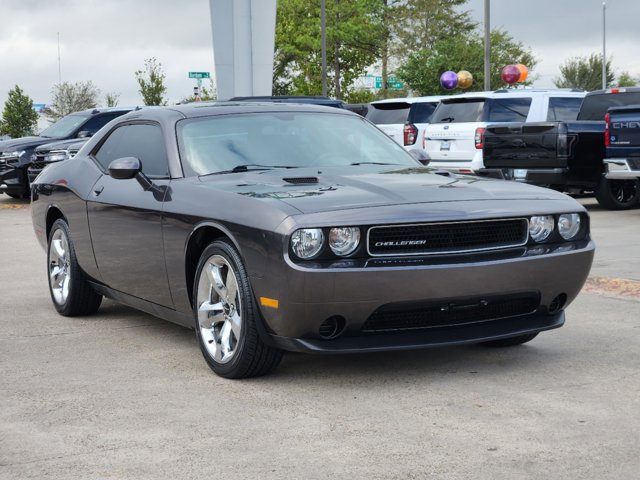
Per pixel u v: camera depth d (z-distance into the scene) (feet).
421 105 58.23
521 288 14.74
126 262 18.38
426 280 13.91
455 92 149.69
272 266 13.89
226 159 17.34
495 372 15.53
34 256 33.63
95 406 13.94
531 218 15.07
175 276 16.63
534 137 44.55
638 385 14.57
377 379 15.20
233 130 18.15
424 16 164.66
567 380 14.92
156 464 11.31
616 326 19.19
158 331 19.74
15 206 59.57
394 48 167.22
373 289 13.73
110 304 23.29
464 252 14.44
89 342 18.71
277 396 14.30
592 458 11.18
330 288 13.60
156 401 14.16
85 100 196.03
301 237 13.69
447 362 16.30
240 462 11.32
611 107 43.70
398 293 13.84
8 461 11.53
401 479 10.61
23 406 14.02
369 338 14.39
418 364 16.19
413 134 56.70
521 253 14.80
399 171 17.24
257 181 16.17
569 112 50.24
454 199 14.83
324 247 13.74
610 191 46.09
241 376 15.26
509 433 12.21
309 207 14.11
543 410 13.25
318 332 14.06
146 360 16.98
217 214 15.11
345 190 15.16
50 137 63.26
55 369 16.39
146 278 17.72
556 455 11.32
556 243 15.44
